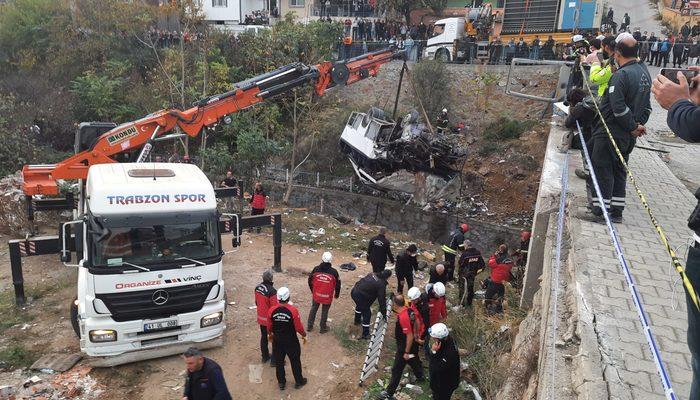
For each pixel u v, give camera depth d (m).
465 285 11.88
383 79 27.22
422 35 31.88
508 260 11.09
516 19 26.80
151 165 9.87
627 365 4.39
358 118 21.89
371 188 22.31
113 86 26.92
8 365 8.64
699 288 2.11
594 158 7.11
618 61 6.41
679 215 8.03
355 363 9.24
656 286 5.70
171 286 8.38
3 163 21.62
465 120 24.80
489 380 7.84
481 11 28.28
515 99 24.56
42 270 12.90
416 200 20.05
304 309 11.21
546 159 11.25
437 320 9.34
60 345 9.34
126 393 8.00
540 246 9.53
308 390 8.41
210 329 8.91
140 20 27.27
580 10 24.72
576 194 8.91
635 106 6.28
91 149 11.70
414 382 8.75
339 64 14.12
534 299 8.16
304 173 23.78
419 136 18.45
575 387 4.39
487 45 26.45
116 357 8.50
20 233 15.27
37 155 22.80
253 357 9.27
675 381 4.18
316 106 23.61
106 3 28.56
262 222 12.66
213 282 8.77
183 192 8.62
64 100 26.86
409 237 18.84
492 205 21.06
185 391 6.08
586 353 4.58
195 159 22.92
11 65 30.27
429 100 25.36
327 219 19.06
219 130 23.23
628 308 5.27
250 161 22.39
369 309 9.96
